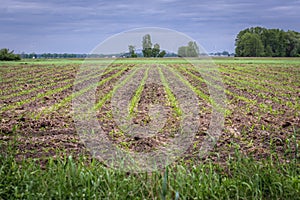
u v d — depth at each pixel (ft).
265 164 19.88
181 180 17.16
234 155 22.31
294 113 35.68
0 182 17.39
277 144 24.71
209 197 16.51
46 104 40.65
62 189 16.51
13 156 21.08
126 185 17.06
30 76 74.90
